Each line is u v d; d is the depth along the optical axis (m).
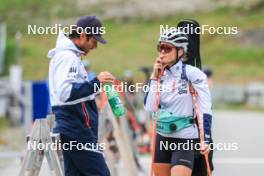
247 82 115.81
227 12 140.00
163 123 19.67
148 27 134.38
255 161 37.69
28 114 37.62
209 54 126.50
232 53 126.12
